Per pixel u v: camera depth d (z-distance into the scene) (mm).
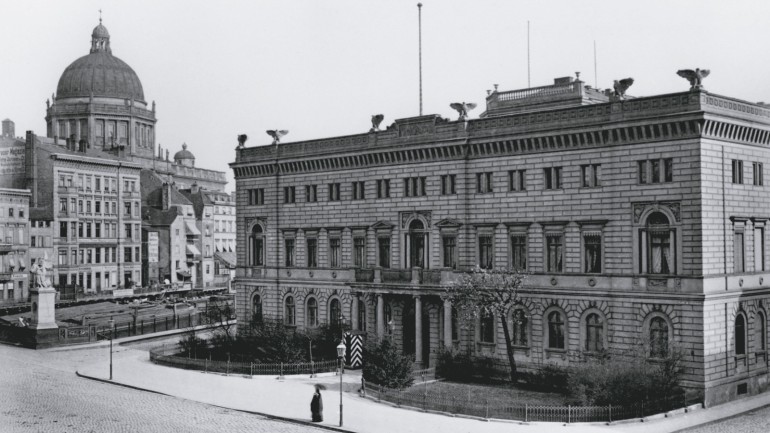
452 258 67125
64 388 58219
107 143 153750
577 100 68688
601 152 57406
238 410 50125
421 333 66812
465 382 60969
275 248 81438
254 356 70125
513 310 61969
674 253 54000
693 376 52656
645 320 54875
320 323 75875
